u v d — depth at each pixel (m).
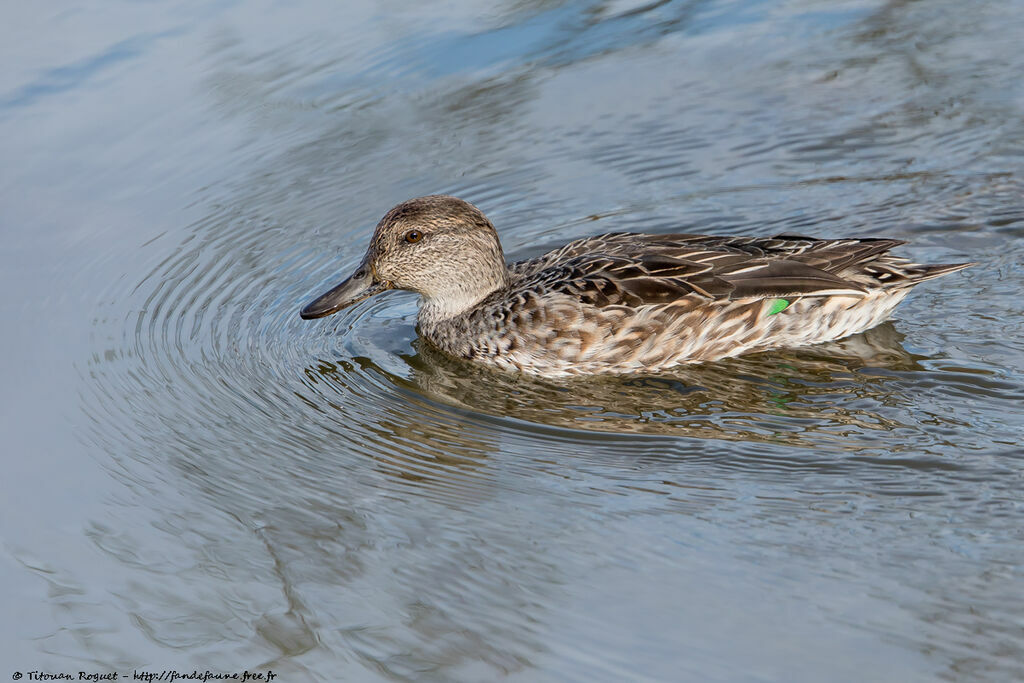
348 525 10.34
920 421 11.06
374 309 14.69
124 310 14.16
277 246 15.34
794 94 18.17
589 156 17.03
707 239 13.38
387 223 13.36
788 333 12.62
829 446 10.80
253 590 9.55
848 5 20.80
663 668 8.33
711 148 17.09
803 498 10.05
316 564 9.84
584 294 12.55
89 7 21.41
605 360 12.59
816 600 8.77
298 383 12.84
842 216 15.23
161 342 13.58
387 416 12.15
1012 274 13.52
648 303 12.46
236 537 10.25
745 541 9.52
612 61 19.41
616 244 13.51
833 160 16.53
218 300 14.36
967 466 10.27
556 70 19.22
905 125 17.11
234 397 12.55
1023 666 7.99
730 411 11.66
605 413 11.89
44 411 12.23
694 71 19.02
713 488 10.34
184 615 9.34
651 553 9.49
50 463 11.41
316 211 16.00
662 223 15.49
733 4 21.22
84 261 15.01
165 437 11.84
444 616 9.10
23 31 20.56
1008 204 15.03
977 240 14.34
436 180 16.53
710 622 8.67
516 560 9.60
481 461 11.16
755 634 8.51
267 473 11.23
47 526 10.50
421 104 18.38
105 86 18.69
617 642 8.61
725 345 12.63
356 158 17.11
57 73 19.09
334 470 11.24
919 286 13.45
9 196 16.27
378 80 18.98
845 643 8.33
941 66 18.48
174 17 20.95
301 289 14.52
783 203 15.65
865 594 8.77
